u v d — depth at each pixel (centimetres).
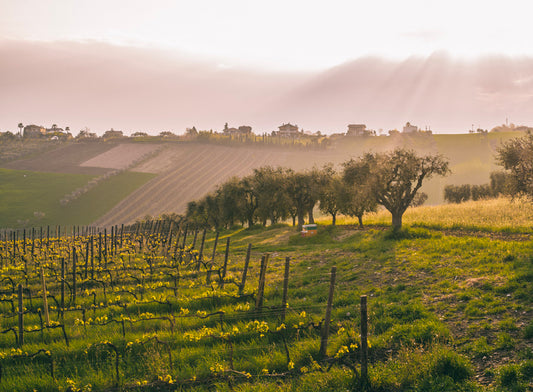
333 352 1040
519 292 1235
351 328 1170
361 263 2141
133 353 1125
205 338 1185
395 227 2991
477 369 882
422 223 3491
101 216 17088
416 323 1158
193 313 1487
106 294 1842
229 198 6619
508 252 1753
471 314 1173
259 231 5169
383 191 3144
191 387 921
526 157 2127
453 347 999
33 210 17400
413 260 1980
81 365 1068
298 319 1295
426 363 892
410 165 3044
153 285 1889
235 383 945
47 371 1038
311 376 916
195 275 2230
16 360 1097
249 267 2411
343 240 3478
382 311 1319
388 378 875
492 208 3900
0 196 18900
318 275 2003
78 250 3278
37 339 1269
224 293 1634
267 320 1323
